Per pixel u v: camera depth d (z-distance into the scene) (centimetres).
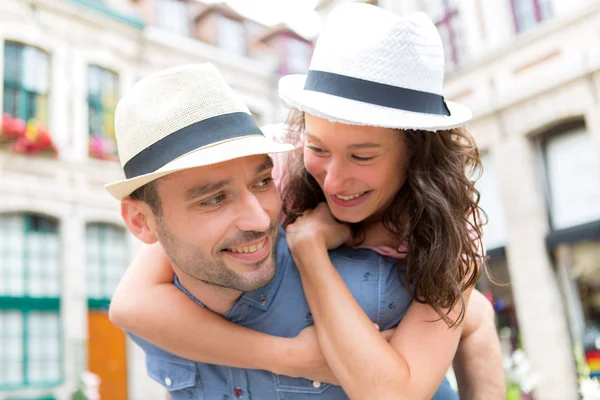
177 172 105
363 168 117
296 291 127
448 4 920
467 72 872
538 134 803
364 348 109
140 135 110
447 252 115
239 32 1293
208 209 106
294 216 137
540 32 787
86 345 929
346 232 130
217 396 129
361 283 126
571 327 736
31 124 949
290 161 141
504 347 743
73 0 1021
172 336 121
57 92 995
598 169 746
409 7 955
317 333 117
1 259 891
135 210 116
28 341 884
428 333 116
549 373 727
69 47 1020
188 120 108
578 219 759
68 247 951
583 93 744
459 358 149
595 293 727
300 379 124
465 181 125
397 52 118
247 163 107
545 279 755
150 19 1171
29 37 972
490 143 838
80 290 946
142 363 1001
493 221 829
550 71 778
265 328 127
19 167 924
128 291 127
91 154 1016
